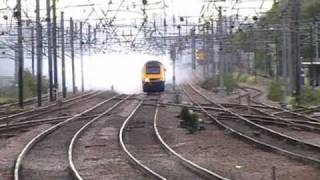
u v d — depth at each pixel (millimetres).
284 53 86250
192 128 47188
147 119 58688
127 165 30000
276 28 90125
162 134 44969
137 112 68938
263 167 28094
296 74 75438
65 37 115500
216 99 95062
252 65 183625
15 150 36562
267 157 31406
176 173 26984
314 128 44656
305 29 96062
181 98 94312
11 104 84062
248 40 124438
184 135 44125
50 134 45562
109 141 40781
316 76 123562
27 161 31609
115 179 25766
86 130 48312
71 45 110312
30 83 116812
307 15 132500
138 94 116812
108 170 28359
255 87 138625
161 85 116812
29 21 84688
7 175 27031
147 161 31219
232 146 36625
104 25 82375
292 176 25141
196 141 39906
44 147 37844
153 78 116375
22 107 75312
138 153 34875
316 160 27766
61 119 58969
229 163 29781
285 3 80062
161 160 31656
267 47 132125
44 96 109438
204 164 29562
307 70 125125
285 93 83812
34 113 67000
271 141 38719
